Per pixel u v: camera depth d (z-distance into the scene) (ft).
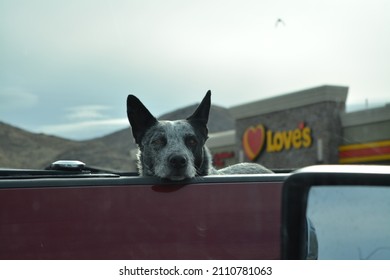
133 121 17.57
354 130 73.61
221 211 10.45
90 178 10.71
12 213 10.20
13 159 133.69
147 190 10.64
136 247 10.13
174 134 16.71
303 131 77.10
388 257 9.83
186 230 10.29
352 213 9.98
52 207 10.30
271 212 10.42
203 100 17.79
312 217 9.84
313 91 75.36
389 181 10.04
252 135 86.22
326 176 9.90
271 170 19.04
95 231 10.18
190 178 10.93
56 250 10.02
